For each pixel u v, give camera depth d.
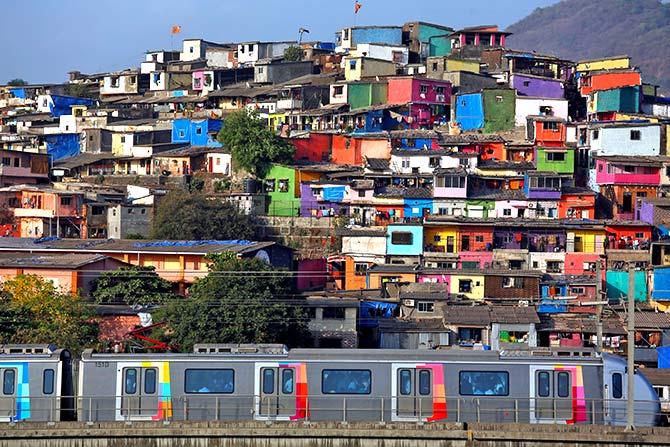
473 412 66.88
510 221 134.25
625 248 131.88
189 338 95.69
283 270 111.31
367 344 110.19
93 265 116.38
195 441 65.00
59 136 177.00
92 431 65.12
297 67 195.88
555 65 185.00
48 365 68.31
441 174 141.12
